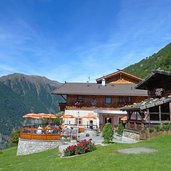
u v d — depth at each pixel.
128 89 54.06
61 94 52.16
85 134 39.94
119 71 58.66
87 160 17.86
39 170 18.12
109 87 55.53
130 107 34.31
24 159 27.83
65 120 51.31
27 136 33.12
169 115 32.06
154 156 16.94
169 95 32.66
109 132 26.62
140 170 14.27
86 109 52.28
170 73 30.89
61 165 18.14
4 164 26.62
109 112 49.72
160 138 25.28
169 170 14.03
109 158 17.19
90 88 54.72
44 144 32.12
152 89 37.31
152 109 33.34
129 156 17.16
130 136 33.91
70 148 21.70
